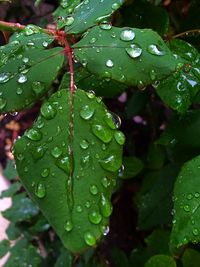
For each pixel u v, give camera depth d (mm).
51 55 265
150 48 256
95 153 248
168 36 341
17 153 256
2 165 794
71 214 241
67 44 270
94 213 241
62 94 259
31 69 264
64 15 307
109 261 537
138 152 568
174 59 255
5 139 788
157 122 530
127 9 362
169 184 414
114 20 371
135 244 592
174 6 439
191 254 388
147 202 423
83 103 257
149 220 422
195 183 301
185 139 362
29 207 600
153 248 447
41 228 583
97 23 274
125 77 253
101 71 254
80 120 254
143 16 359
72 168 247
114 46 258
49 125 256
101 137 250
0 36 412
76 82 328
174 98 311
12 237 612
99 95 331
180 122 363
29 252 570
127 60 255
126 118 522
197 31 341
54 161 250
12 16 553
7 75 265
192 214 295
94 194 243
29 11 549
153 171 487
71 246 237
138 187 570
